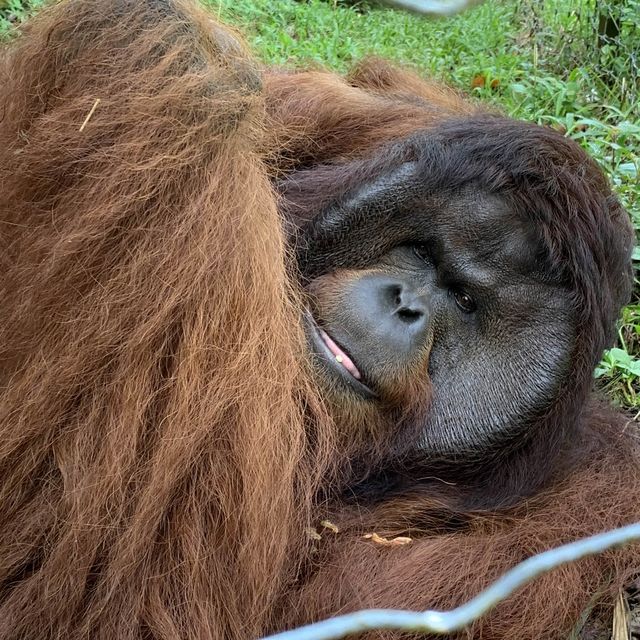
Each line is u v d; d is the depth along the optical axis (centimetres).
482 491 96
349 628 39
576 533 89
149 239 76
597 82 198
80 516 72
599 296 93
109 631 73
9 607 74
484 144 92
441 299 95
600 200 94
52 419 74
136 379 74
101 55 79
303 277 97
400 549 88
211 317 77
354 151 108
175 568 75
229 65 84
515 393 93
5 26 145
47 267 75
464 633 79
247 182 81
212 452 76
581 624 85
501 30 223
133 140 77
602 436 106
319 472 87
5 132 82
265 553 77
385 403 92
